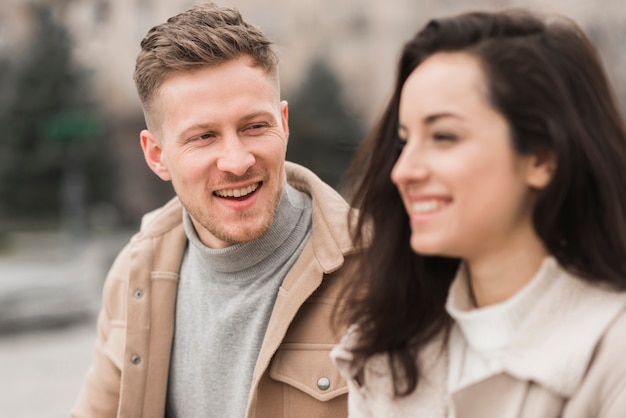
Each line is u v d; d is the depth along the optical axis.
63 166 27.84
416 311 1.23
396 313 1.23
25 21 32.97
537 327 1.10
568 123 1.03
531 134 1.04
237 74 1.76
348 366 1.28
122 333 2.05
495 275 1.12
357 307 1.26
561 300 1.10
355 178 1.26
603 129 1.06
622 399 1.05
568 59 1.05
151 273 1.99
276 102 1.83
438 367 1.23
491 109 1.04
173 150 1.81
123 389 1.95
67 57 28.80
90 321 9.23
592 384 1.07
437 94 1.05
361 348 1.25
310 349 1.78
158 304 1.97
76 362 7.17
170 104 1.79
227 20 1.79
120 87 34.38
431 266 1.22
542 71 1.03
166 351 1.96
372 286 1.23
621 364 1.05
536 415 1.10
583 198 1.07
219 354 1.88
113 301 2.08
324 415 1.77
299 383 1.76
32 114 28.14
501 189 1.05
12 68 31.14
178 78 1.77
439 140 1.07
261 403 1.79
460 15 1.11
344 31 41.88
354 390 1.29
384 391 1.26
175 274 1.99
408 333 1.23
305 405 1.78
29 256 17.77
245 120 1.75
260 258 1.83
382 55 42.00
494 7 1.17
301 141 30.27
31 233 25.97
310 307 1.80
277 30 40.94
